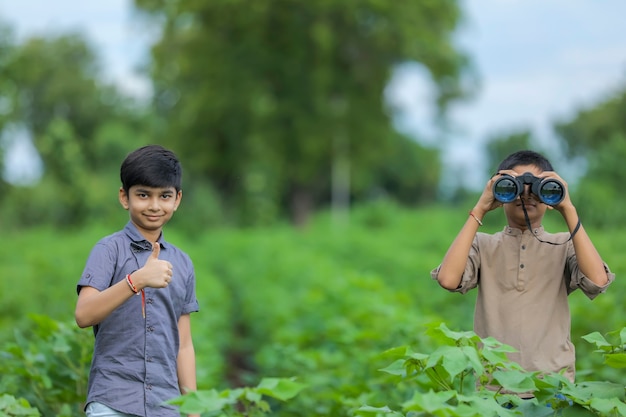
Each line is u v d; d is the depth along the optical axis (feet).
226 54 182.29
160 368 19.07
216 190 203.10
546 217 91.71
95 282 18.66
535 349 19.79
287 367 36.22
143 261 19.26
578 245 19.38
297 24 180.14
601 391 17.60
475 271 20.45
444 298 54.90
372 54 184.75
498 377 17.26
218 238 144.36
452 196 313.12
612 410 16.60
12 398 21.11
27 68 138.51
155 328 19.06
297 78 181.16
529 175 19.35
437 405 15.21
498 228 101.14
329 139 180.86
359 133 183.93
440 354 16.62
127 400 18.69
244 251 120.37
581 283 19.67
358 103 183.83
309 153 180.04
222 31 186.19
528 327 19.90
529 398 19.34
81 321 18.13
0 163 140.97
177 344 19.63
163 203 19.16
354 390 27.91
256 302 68.49
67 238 117.39
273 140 180.34
